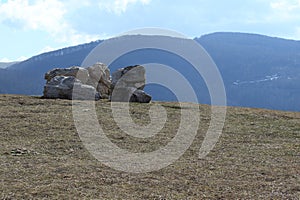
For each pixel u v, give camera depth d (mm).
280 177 11062
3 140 14812
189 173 11398
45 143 14594
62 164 11930
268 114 22312
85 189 9680
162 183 10398
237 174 11336
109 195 9312
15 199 8844
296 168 12055
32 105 21500
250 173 11453
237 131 18000
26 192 9297
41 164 11820
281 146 15352
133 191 9680
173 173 11383
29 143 14492
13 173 10781
